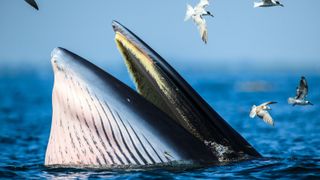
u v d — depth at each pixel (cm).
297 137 6769
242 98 13825
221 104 12206
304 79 4216
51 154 4069
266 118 4428
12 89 19638
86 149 3941
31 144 6419
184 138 4081
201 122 4144
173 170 3994
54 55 3941
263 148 5831
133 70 4112
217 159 4162
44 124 8875
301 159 4562
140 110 3988
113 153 3928
